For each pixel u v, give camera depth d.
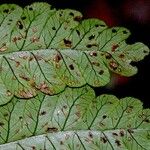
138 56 0.18
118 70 0.18
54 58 0.18
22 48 0.18
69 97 0.18
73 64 0.18
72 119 0.17
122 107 0.18
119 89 0.23
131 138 0.17
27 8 0.18
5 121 0.17
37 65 0.18
